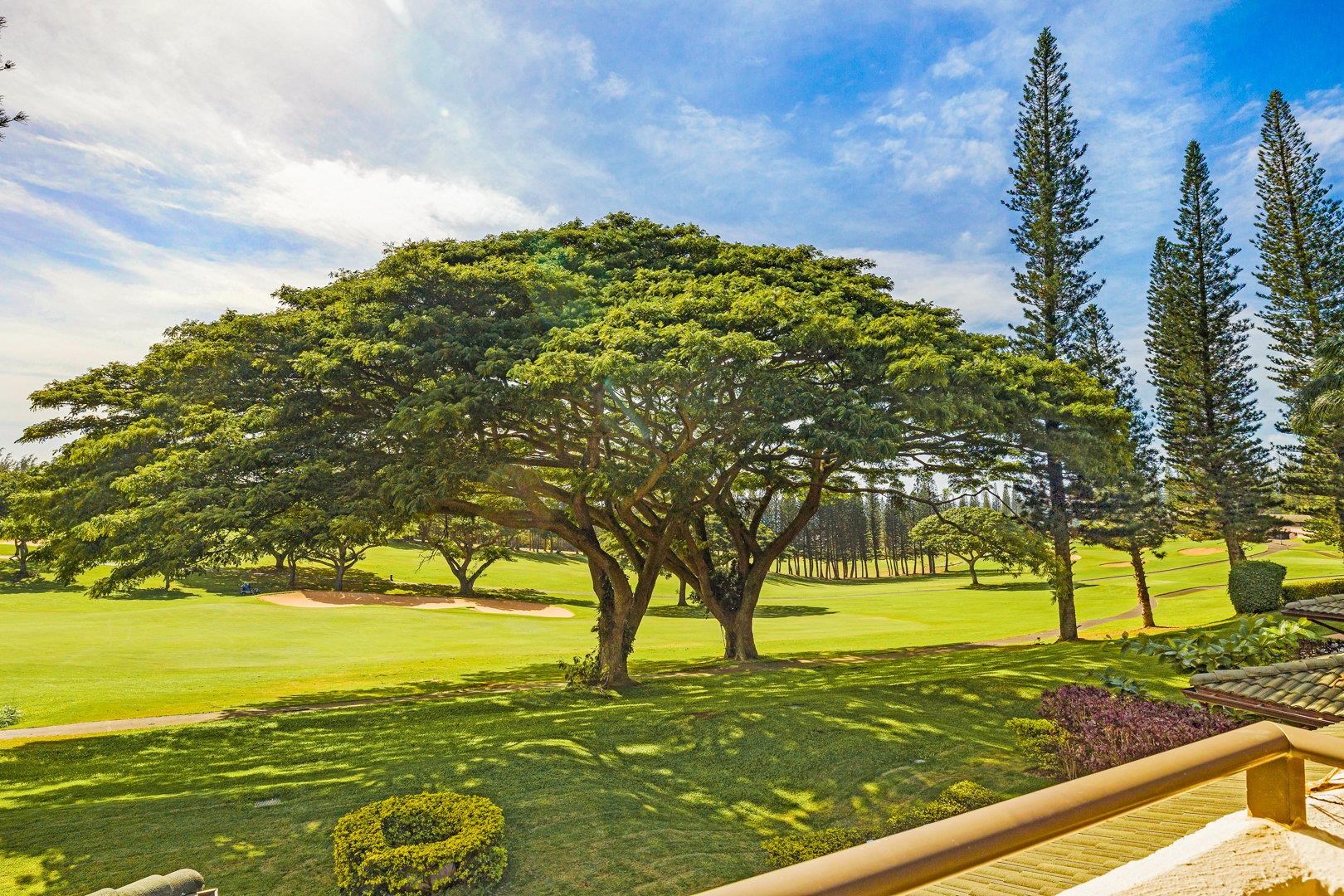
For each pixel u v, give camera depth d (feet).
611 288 62.13
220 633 108.17
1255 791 6.23
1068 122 97.45
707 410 51.60
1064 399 71.92
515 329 56.54
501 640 115.44
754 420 55.31
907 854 3.34
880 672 70.69
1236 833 6.00
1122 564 296.71
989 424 57.98
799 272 69.92
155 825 33.60
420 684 78.64
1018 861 11.67
